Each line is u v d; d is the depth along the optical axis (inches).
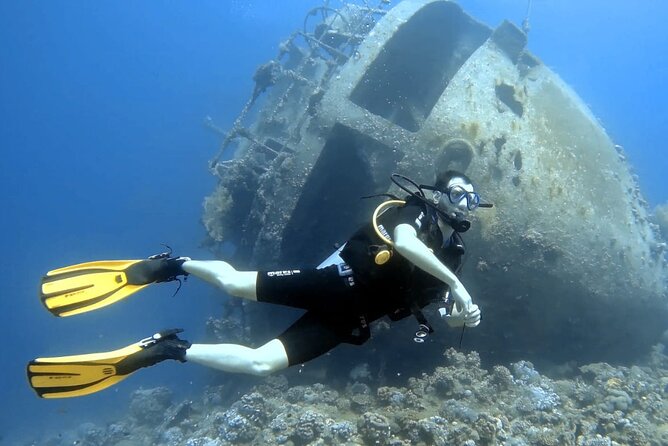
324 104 415.8
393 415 320.8
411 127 581.9
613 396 375.6
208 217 543.8
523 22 470.3
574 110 464.8
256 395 374.3
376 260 116.6
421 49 615.2
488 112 404.2
